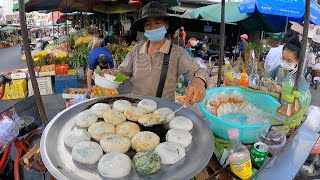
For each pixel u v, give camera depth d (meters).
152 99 1.60
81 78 7.01
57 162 0.99
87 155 1.01
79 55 7.02
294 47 2.26
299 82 1.49
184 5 10.62
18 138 1.86
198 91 1.34
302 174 2.66
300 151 1.37
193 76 1.61
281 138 1.25
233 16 6.78
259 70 2.74
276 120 1.33
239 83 1.93
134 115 1.35
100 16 9.75
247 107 1.46
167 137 1.18
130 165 0.99
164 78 1.79
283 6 4.84
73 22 10.62
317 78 7.09
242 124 1.27
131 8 7.71
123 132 1.22
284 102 1.35
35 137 1.99
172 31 2.00
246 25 8.12
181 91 3.92
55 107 5.16
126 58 1.99
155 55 1.79
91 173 0.96
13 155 2.68
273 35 9.23
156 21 1.70
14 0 6.04
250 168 1.08
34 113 1.95
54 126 1.23
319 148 1.96
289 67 2.29
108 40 8.27
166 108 1.45
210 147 1.09
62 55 6.86
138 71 1.85
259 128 1.23
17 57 13.11
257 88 1.83
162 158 1.02
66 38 8.29
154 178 0.94
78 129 1.21
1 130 1.61
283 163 1.28
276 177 1.19
